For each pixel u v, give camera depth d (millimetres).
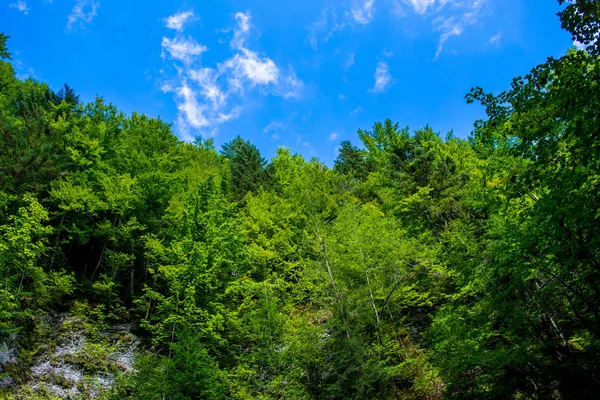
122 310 18109
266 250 21828
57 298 16750
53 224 20094
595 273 8367
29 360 14016
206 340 16375
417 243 17719
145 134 31125
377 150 35000
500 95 6637
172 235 19234
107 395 13227
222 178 30000
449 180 21719
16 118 21797
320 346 14055
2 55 29562
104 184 19766
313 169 32938
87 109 29078
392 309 16703
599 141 6031
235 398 13359
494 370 10734
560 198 7055
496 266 11047
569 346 10695
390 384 13383
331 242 17844
